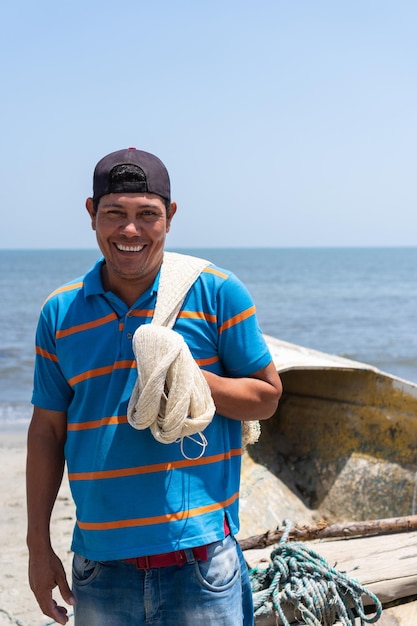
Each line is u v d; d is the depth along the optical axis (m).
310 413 5.71
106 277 2.41
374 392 5.29
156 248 2.29
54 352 2.39
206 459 2.29
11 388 14.80
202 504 2.26
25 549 5.52
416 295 44.84
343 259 138.25
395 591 3.46
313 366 5.10
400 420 5.11
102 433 2.26
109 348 2.29
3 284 56.44
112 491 2.24
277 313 33.94
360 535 4.07
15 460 8.50
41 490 2.46
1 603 4.61
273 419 5.92
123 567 2.27
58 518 6.13
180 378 2.13
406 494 4.92
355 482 5.22
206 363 2.32
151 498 2.22
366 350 22.75
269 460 5.57
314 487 5.44
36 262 118.56
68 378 2.36
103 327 2.31
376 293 46.72
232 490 2.38
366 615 3.42
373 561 3.62
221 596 2.25
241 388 2.31
